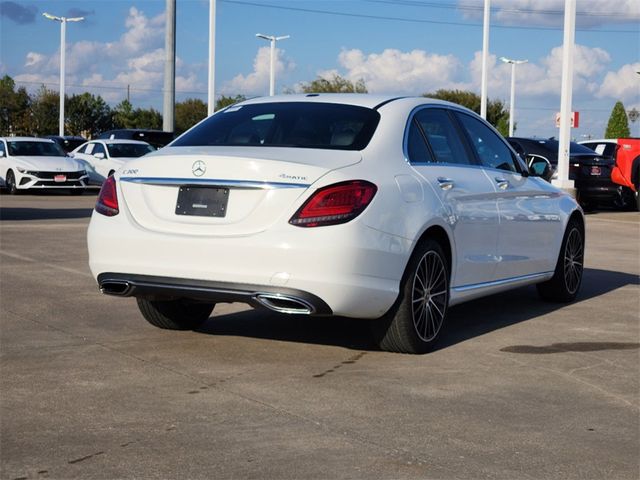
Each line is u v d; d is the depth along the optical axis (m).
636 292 8.96
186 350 5.96
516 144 22.25
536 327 7.03
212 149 5.75
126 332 6.48
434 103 6.65
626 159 20.95
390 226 5.49
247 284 5.32
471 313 7.64
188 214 5.52
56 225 14.21
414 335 5.85
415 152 6.11
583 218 8.38
